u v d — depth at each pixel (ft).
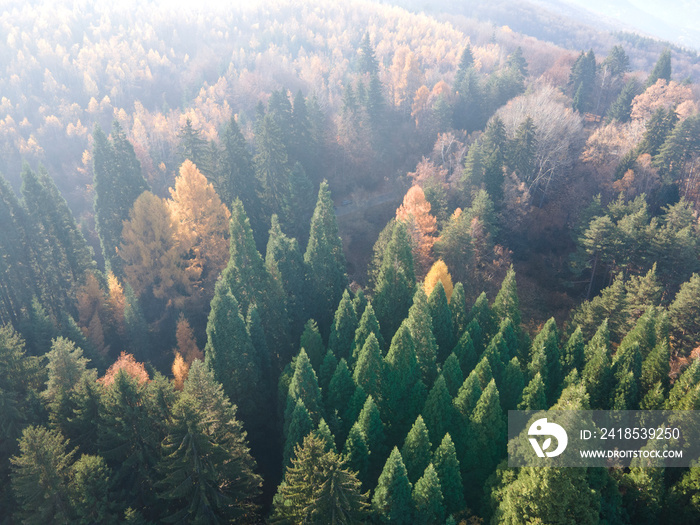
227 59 577.84
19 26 585.63
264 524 118.52
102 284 216.54
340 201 317.01
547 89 326.24
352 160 323.98
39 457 91.76
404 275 172.04
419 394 126.00
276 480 138.21
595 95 400.26
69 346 127.85
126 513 95.76
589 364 130.21
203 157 263.29
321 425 104.68
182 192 223.71
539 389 116.16
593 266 223.71
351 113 333.21
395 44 578.66
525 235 251.19
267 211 261.65
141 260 217.15
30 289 208.44
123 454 106.42
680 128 247.29
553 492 81.51
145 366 185.06
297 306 185.06
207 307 217.15
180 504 105.19
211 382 110.52
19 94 476.54
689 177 258.98
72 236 219.82
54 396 123.34
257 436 144.97
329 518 89.10
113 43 571.69
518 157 254.27
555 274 240.12
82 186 369.50
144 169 315.99
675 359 166.30
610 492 97.14
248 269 170.30
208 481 99.45
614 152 273.75
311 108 321.52
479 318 159.12
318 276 190.90
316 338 153.89
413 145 340.39
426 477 95.35
